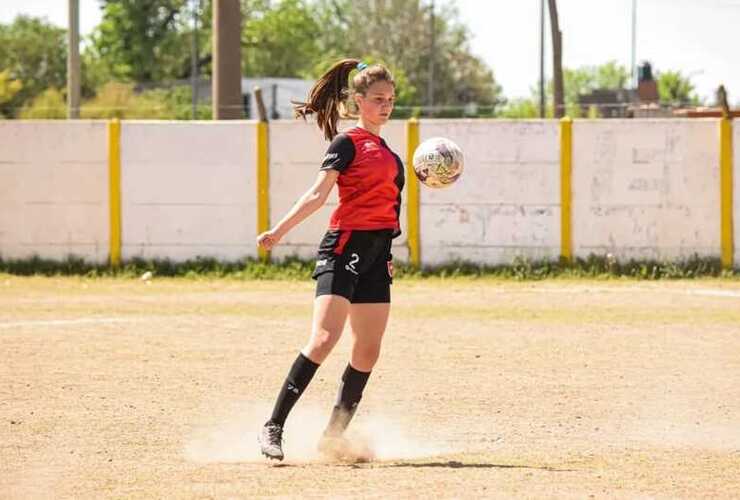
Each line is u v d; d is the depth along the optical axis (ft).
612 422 62.69
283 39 568.41
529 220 151.64
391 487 47.19
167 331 99.04
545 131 150.92
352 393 55.26
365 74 53.67
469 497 45.34
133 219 156.15
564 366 81.51
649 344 92.38
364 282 54.08
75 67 202.69
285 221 52.42
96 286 141.79
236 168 154.61
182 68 543.80
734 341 94.12
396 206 54.29
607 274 149.07
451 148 57.82
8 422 61.67
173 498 45.65
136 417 63.36
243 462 53.11
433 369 80.02
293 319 108.17
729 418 63.93
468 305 120.78
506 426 61.77
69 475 50.03
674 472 50.47
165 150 155.33
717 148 149.48
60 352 86.84
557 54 249.96
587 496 45.65
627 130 150.30
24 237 157.79
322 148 153.28
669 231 150.51
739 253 149.59
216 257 155.33
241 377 76.54
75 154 156.87
